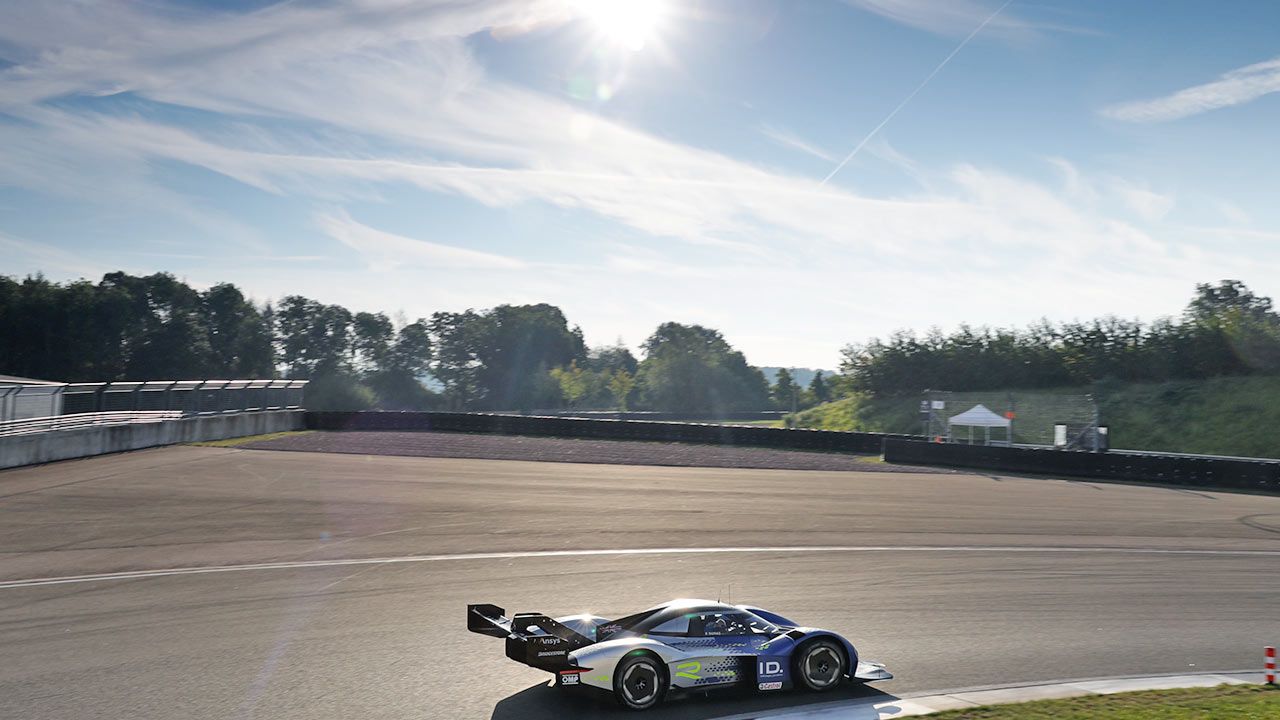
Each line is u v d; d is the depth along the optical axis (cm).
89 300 9550
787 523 2288
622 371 14400
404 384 14175
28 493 2497
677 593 1498
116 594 1445
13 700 912
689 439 4897
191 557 1761
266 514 2259
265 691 950
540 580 1587
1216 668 1117
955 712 888
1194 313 6094
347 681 993
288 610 1345
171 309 10994
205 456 3541
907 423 6488
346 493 2625
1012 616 1374
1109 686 1019
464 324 15500
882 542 2052
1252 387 5397
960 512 2548
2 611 1326
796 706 924
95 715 867
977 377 6675
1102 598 1519
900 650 1166
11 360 9112
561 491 2802
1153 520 2484
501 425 5141
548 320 15788
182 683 976
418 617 1309
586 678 886
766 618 1039
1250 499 3000
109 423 3650
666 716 888
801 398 14638
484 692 962
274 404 5022
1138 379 6072
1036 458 3759
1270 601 1522
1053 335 6675
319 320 13750
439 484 2881
